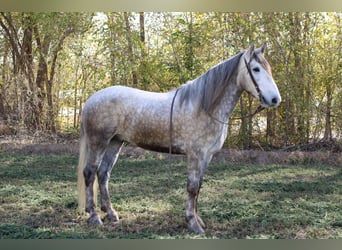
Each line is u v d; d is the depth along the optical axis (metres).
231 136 8.98
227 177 6.48
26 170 6.70
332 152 8.45
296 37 8.65
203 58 8.98
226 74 3.82
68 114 10.30
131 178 6.32
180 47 8.98
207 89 3.84
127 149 8.33
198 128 3.85
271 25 8.61
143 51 9.11
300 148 8.79
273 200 5.09
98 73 9.45
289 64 8.69
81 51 9.65
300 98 8.66
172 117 3.91
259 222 4.29
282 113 8.91
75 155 8.22
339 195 5.43
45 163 7.36
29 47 10.12
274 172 6.89
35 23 9.73
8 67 10.21
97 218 4.17
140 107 4.03
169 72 9.03
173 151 4.05
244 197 5.31
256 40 8.68
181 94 3.95
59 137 9.83
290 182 6.16
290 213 4.60
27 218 4.37
